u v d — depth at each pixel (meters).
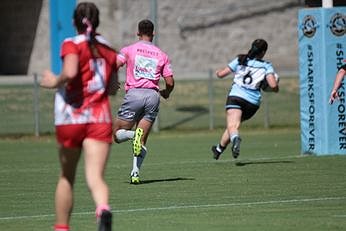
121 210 39.59
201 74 134.25
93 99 29.56
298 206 40.00
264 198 42.84
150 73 48.41
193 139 88.19
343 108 63.84
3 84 104.44
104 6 132.25
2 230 34.56
